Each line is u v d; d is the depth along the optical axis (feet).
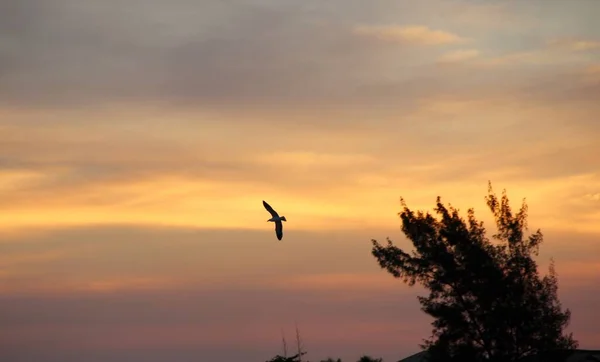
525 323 400.26
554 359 400.88
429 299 413.80
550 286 412.36
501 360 400.26
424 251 412.77
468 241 410.52
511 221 417.28
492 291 401.49
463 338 406.00
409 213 424.05
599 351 451.12
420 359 488.02
